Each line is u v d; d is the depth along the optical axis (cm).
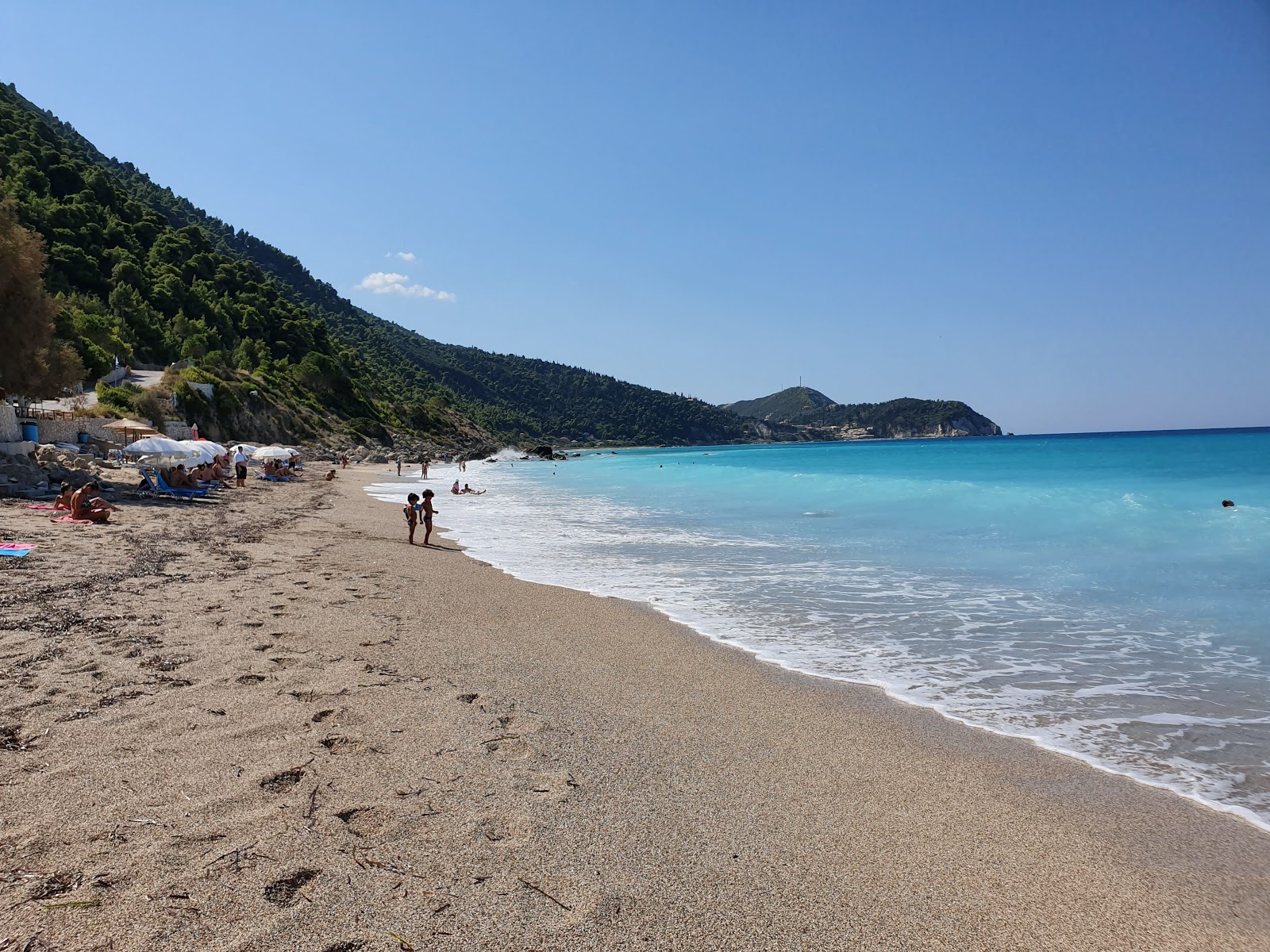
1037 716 633
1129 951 329
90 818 375
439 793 434
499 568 1370
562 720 583
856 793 480
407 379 18912
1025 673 747
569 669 730
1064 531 1655
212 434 6306
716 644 857
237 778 430
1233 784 505
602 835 401
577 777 477
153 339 7806
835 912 344
